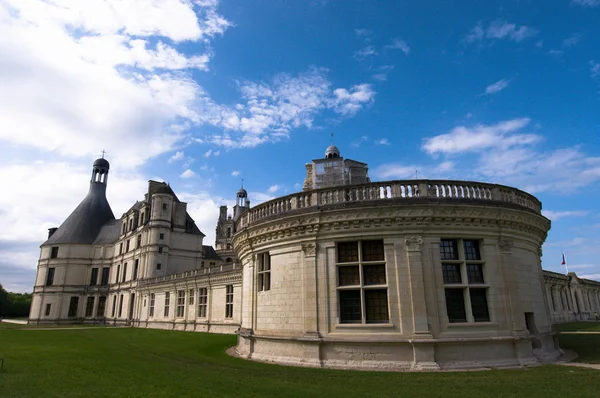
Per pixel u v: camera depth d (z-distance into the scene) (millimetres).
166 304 53531
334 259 16641
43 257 77562
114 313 69188
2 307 101500
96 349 22203
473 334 15344
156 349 22969
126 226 73438
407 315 15211
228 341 28516
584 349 20203
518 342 15711
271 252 18875
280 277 18094
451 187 16797
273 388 10797
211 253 83000
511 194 17859
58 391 10289
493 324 15742
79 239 78312
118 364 15805
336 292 16281
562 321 57156
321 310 16312
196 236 69125
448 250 16391
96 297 74375
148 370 14188
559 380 11602
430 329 14969
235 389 10656
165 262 63375
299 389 10656
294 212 17844
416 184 16656
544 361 16156
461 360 14844
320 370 14469
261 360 17609
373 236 16297
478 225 16516
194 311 46219
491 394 9953
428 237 16031
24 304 107938
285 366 15664
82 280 76500
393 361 14812
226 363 16703
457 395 9883
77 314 74438
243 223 22109
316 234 17047
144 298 59656
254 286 19656
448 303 15836
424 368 14188
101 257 77438
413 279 15445
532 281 17906
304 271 17062
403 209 16031
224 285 41062
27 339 28797
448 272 16172
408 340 14711
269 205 19562
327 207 16984
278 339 17281
